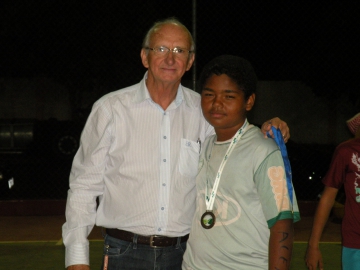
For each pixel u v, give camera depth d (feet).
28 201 29.43
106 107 10.63
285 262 8.93
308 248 13.07
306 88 57.62
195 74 28.45
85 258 10.71
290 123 58.18
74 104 56.29
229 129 9.52
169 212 10.58
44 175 40.55
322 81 48.73
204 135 10.99
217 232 9.29
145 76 10.98
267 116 57.67
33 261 22.11
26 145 49.29
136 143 10.62
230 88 9.34
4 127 49.21
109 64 51.42
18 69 52.70
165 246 10.62
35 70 53.52
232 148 9.37
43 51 51.01
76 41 50.06
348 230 12.36
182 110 10.84
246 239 9.18
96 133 10.64
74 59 52.37
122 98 10.67
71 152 47.44
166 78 10.46
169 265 10.69
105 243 11.00
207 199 9.44
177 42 10.51
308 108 58.08
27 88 64.75
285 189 9.01
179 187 10.65
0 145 49.34
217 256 9.29
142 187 10.57
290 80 55.93
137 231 10.59
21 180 38.58
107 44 49.57
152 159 10.61
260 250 9.26
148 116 10.66
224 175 9.29
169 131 10.68
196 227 9.59
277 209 8.92
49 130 47.88
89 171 10.74
